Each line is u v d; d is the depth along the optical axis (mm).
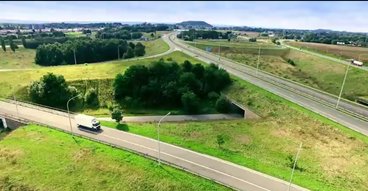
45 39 189125
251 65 130125
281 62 143625
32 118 67312
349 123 61188
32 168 47406
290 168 48125
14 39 196375
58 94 84750
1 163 48750
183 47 159875
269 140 59031
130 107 87562
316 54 151250
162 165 47281
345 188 42156
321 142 56219
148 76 93312
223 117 80375
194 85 91812
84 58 143375
